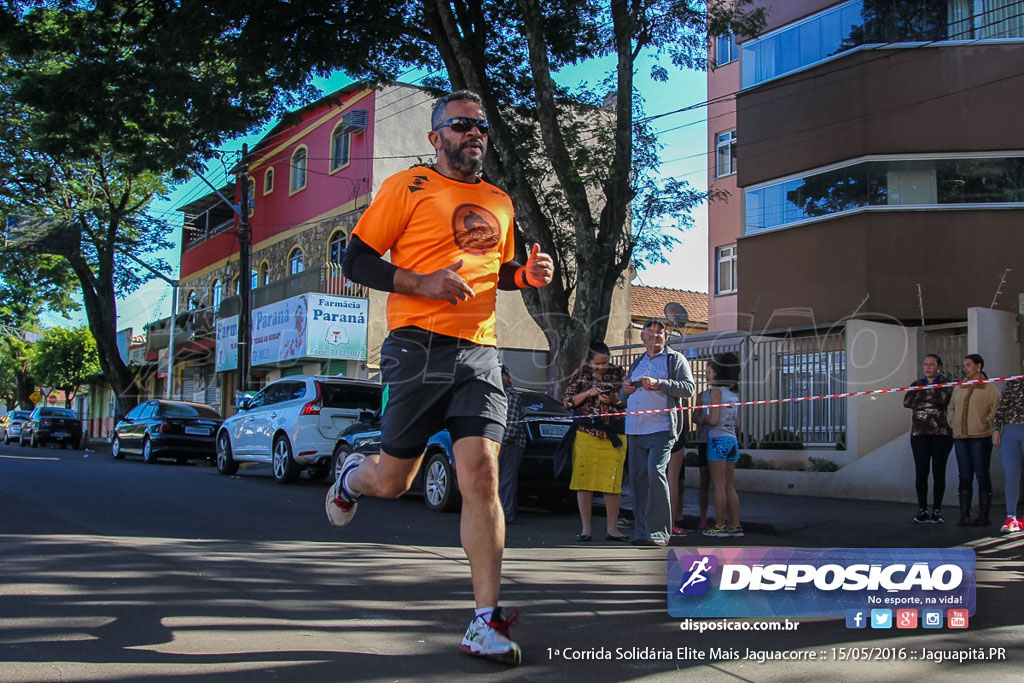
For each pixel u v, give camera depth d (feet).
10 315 115.75
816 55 52.11
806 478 41.06
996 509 33.01
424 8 43.57
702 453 29.48
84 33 47.52
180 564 18.76
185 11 42.98
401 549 22.17
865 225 48.70
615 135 42.47
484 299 12.27
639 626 14.16
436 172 12.60
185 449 63.31
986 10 48.34
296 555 20.59
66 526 23.94
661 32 42.91
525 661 11.96
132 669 11.18
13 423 118.93
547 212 45.11
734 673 11.59
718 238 73.10
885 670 11.85
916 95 48.78
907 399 30.45
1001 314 37.60
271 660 11.70
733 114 72.84
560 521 32.19
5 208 90.84
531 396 35.17
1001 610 15.75
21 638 12.63
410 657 12.05
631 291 86.94
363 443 38.04
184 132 50.14
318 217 81.92
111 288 96.78
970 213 47.83
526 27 40.60
